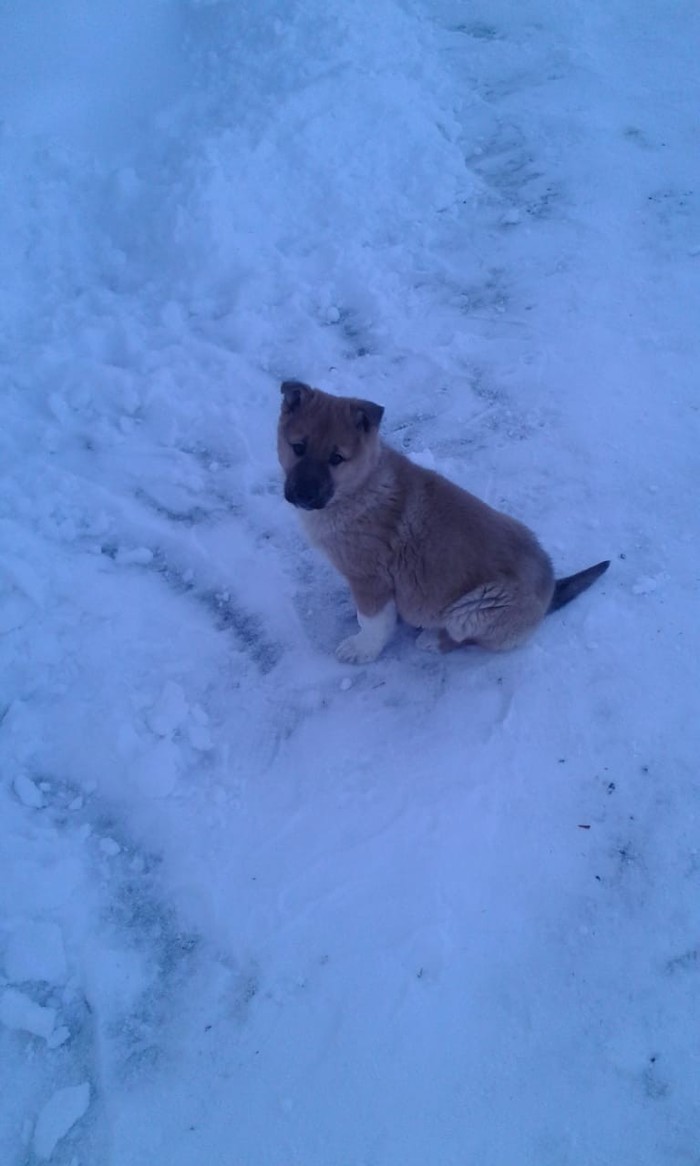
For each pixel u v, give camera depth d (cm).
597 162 176
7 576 115
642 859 96
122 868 98
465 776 102
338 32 184
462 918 92
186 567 124
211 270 155
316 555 125
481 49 209
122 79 176
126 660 113
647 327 147
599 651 112
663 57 203
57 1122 82
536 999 88
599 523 124
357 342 150
